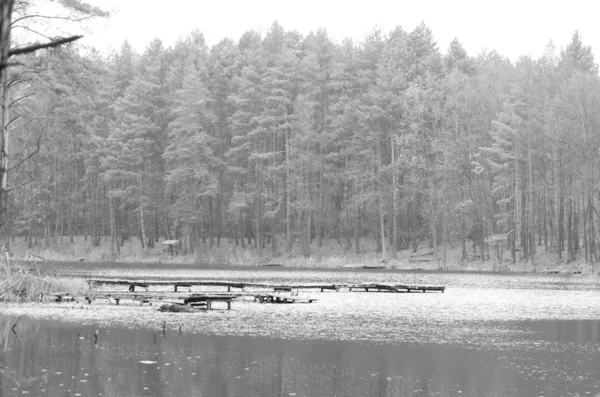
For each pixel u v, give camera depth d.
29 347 19.81
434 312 32.09
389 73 84.75
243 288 39.62
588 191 68.00
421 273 66.75
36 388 14.88
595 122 69.25
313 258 81.75
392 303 36.06
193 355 19.41
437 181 78.38
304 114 84.00
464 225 79.38
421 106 77.94
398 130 81.44
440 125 84.38
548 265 71.94
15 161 68.75
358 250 85.50
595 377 17.72
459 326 27.22
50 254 85.19
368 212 85.81
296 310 31.84
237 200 84.81
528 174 76.88
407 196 82.44
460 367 18.80
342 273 64.75
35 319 25.81
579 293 44.47
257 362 18.67
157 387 15.40
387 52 88.44
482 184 82.06
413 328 26.31
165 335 22.83
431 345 22.31
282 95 86.75
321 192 88.06
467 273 67.69
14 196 74.56
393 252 81.50
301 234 86.94
